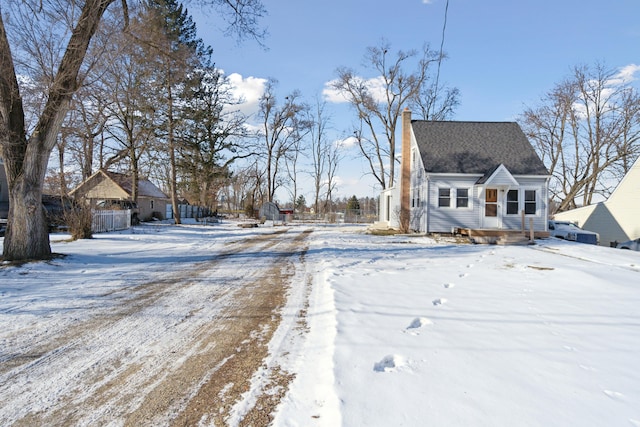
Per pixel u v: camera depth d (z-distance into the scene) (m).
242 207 66.56
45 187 23.47
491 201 18.81
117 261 9.82
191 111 26.84
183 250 12.41
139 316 5.16
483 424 2.42
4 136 8.76
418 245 14.69
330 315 4.97
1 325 4.73
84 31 8.90
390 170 34.19
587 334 4.15
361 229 26.28
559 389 2.88
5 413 2.79
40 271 8.00
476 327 4.40
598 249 13.74
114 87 15.29
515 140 19.88
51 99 9.00
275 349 3.98
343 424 2.46
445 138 20.09
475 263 9.78
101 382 3.28
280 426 2.57
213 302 5.91
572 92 29.50
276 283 7.34
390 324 4.50
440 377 3.11
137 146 25.05
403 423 2.45
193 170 30.89
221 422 2.67
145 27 11.13
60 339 4.29
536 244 15.27
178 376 3.39
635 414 2.53
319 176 50.59
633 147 26.86
